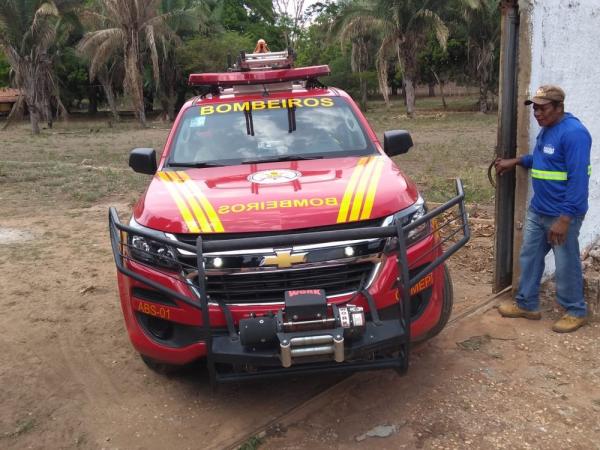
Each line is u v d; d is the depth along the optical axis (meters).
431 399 3.69
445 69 42.44
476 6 31.88
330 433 3.41
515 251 4.99
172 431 3.57
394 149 4.80
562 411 3.50
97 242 8.01
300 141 4.71
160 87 42.28
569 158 4.11
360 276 3.40
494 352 4.25
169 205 3.65
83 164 17.41
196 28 41.44
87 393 4.06
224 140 4.77
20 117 41.66
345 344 3.18
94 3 39.81
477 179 11.05
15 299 5.93
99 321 5.30
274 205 3.48
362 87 45.03
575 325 4.48
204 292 3.17
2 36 31.02
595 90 5.25
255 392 3.96
